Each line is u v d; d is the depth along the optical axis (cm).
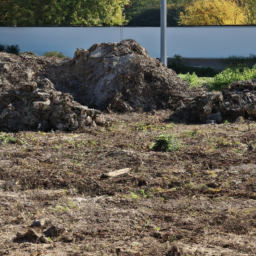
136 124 1839
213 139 1489
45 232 796
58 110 1736
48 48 3906
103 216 876
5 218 863
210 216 862
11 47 3875
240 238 761
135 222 843
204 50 3734
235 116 1859
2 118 1786
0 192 1025
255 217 848
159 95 2231
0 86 1969
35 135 1634
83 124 1741
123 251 712
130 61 2277
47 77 2430
